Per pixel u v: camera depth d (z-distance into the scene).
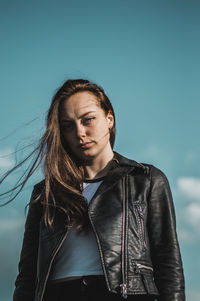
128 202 2.66
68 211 2.65
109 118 2.92
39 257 2.67
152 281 2.52
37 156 2.88
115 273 2.46
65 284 2.51
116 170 2.77
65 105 2.83
